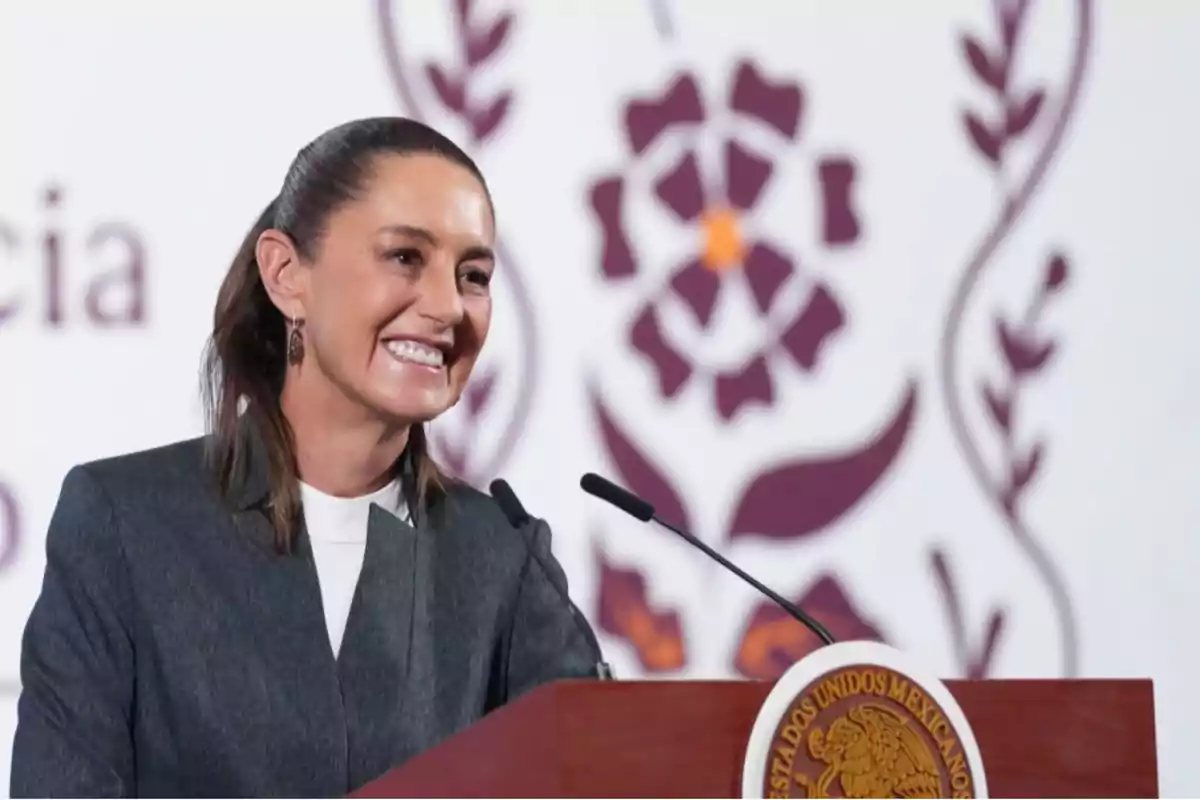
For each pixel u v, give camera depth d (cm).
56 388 895
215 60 927
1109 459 991
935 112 995
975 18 1001
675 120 973
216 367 701
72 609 636
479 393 938
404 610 674
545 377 946
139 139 914
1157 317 1002
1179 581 990
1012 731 523
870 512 967
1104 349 996
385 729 650
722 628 946
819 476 966
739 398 963
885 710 501
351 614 665
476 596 693
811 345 972
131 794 630
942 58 998
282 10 935
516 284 948
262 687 636
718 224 971
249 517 664
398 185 676
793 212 979
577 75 966
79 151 909
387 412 676
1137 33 1014
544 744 475
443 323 673
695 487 954
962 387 983
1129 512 989
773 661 948
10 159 901
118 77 916
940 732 506
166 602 640
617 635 937
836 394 972
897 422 975
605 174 963
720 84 980
